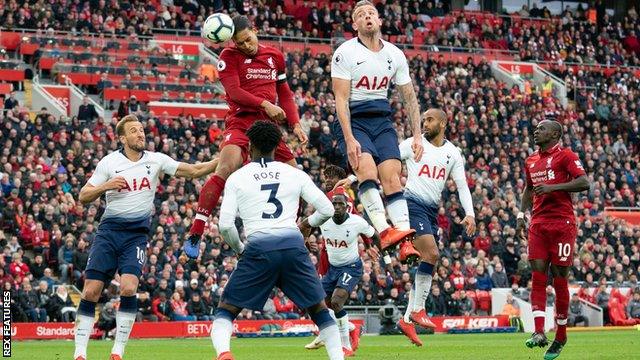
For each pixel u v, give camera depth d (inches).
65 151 1470.2
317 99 1847.9
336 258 727.1
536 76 2319.1
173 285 1266.0
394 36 2300.7
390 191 514.6
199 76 1978.3
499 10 2669.8
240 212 451.8
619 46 2539.4
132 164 579.5
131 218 580.4
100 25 2004.2
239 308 456.8
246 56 574.6
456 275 1444.4
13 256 1222.3
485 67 2192.4
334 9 2316.7
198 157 1541.6
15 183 1350.9
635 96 2255.2
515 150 1862.7
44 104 1791.3
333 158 1672.0
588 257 1583.4
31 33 1950.1
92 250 581.9
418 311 745.0
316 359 697.6
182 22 2139.5
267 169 452.4
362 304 1363.2
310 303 448.1
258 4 2235.5
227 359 439.8
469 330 1379.2
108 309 1179.9
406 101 534.3
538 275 634.2
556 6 2758.4
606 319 1501.0
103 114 1796.3
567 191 623.2
